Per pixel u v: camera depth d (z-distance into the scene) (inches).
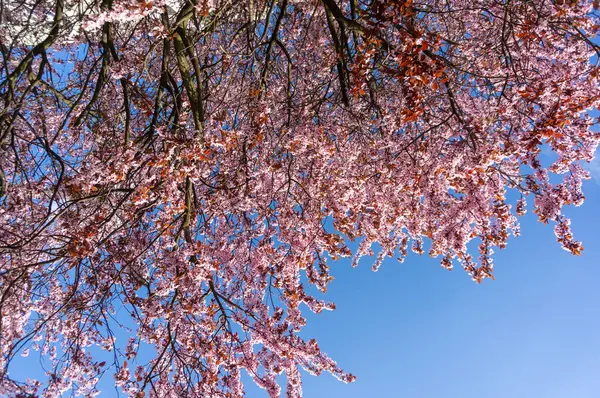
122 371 222.4
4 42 225.1
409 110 181.8
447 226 245.3
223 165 241.0
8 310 197.8
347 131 255.8
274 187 255.3
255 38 287.1
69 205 190.9
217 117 222.1
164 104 258.5
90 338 228.8
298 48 272.8
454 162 217.3
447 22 262.7
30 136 227.5
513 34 200.1
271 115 251.6
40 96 220.7
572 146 203.8
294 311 233.6
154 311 217.8
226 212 243.3
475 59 226.8
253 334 229.5
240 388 229.1
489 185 238.5
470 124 210.8
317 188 248.5
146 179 208.2
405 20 177.3
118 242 237.9
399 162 245.3
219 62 260.2
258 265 236.5
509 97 212.8
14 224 209.3
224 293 244.1
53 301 223.5
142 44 263.1
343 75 228.7
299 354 225.5
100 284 232.1
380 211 262.4
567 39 204.1
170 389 228.7
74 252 185.8
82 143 264.8
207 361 231.5
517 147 200.7
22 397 165.9
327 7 221.6
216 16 229.8
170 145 201.3
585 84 194.2
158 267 232.1
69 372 207.8
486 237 242.4
